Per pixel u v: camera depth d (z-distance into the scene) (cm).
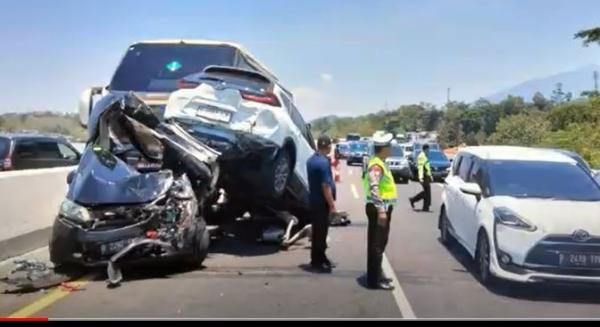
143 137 967
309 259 1002
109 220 850
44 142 1869
